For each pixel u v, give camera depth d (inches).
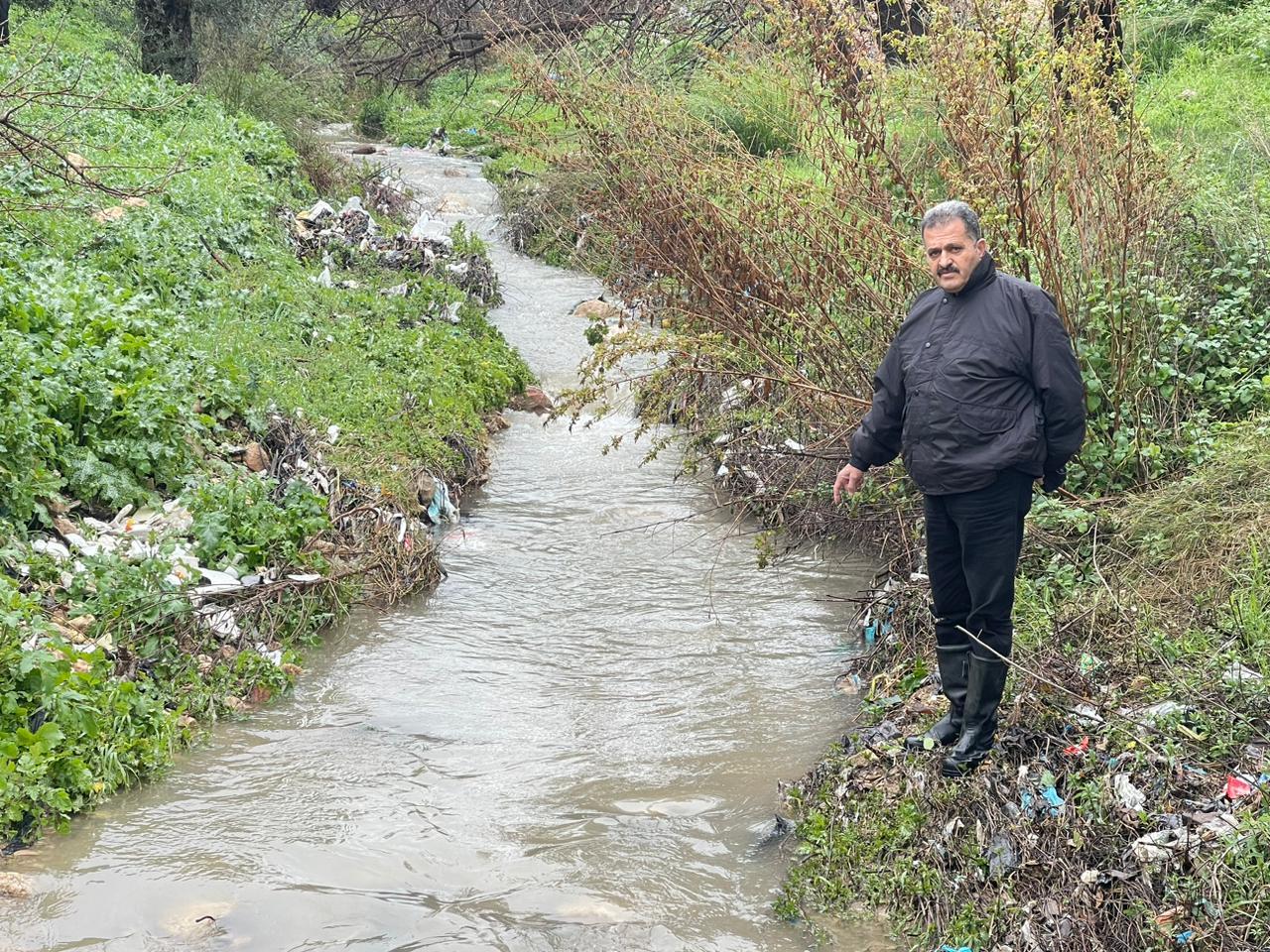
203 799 195.5
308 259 513.7
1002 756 177.6
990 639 173.8
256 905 166.2
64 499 260.7
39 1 888.9
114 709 206.2
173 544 255.8
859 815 181.8
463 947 159.3
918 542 266.7
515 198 685.9
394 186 733.9
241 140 615.2
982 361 166.6
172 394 297.6
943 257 168.6
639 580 289.3
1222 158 358.6
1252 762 161.9
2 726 191.2
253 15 805.2
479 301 522.0
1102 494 244.5
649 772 206.8
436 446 346.9
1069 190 252.4
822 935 162.7
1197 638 191.8
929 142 291.6
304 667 245.8
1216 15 533.0
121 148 522.3
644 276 366.0
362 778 203.3
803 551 302.2
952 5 274.1
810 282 282.8
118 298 346.0
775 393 318.7
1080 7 270.5
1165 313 249.9
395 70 746.2
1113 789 164.2
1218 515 215.8
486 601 279.1
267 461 314.7
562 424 410.9
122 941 158.1
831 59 272.5
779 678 240.1
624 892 172.6
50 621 220.1
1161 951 141.3
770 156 316.2
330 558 281.0
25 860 175.3
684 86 436.5
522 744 216.4
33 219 390.0
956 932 155.7
